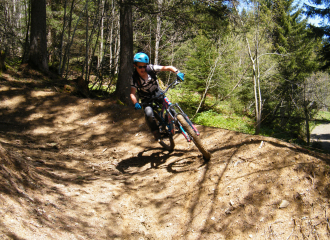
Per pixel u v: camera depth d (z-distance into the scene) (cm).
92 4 1554
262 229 280
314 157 339
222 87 1592
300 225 269
